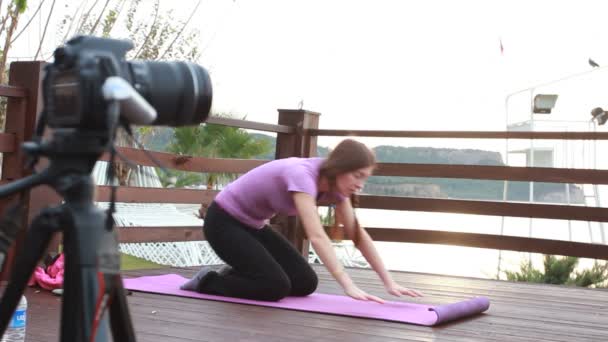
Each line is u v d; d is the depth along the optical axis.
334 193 3.17
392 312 3.16
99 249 1.08
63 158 1.14
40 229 1.14
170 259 8.29
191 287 3.52
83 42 1.13
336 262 3.00
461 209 5.42
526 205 5.25
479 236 5.36
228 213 3.42
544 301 3.97
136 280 3.82
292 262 3.55
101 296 1.07
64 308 1.10
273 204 3.31
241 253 3.37
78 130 1.12
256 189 3.33
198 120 1.26
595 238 7.72
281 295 3.37
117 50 1.15
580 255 5.11
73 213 1.12
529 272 6.29
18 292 1.13
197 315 2.96
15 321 2.10
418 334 2.79
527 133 5.23
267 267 3.36
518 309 3.63
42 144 1.14
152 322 2.76
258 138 10.09
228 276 3.42
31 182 1.14
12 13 6.55
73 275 1.10
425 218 13.65
